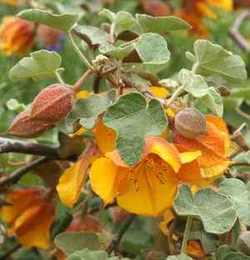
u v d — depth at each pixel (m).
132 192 0.36
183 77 0.37
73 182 0.37
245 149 0.42
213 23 0.73
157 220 0.43
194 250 0.40
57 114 0.38
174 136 0.36
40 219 0.46
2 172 0.49
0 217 0.51
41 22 0.40
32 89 0.68
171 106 0.37
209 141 0.36
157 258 0.42
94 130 0.37
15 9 0.79
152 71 0.40
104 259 0.37
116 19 0.41
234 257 0.37
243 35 0.83
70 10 0.66
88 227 0.46
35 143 0.44
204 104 0.38
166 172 0.36
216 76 0.41
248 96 0.48
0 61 0.69
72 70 0.70
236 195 0.37
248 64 0.70
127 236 0.51
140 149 0.34
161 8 0.69
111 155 0.35
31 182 0.50
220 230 0.35
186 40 0.73
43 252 0.56
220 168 0.36
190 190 0.36
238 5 0.75
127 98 0.35
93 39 0.40
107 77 0.39
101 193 0.35
